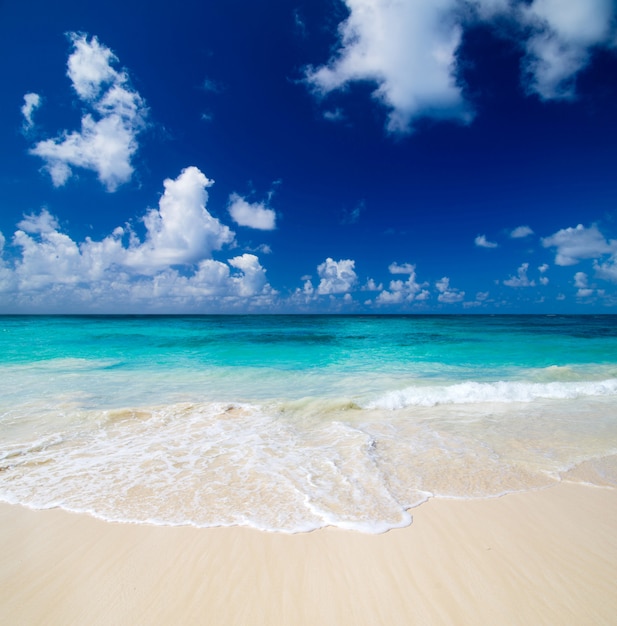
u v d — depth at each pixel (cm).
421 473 477
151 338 2383
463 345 2036
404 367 1348
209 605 263
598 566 304
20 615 256
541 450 558
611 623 246
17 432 634
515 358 1570
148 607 262
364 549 322
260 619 250
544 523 366
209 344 2070
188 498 412
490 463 509
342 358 1569
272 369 1291
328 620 248
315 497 414
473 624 245
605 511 390
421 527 356
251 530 351
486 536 343
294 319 6297
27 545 332
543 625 244
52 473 479
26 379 1097
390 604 262
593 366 1356
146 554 318
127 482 454
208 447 570
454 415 749
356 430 648
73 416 719
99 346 1945
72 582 287
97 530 354
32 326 3519
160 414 733
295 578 288
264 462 512
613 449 562
